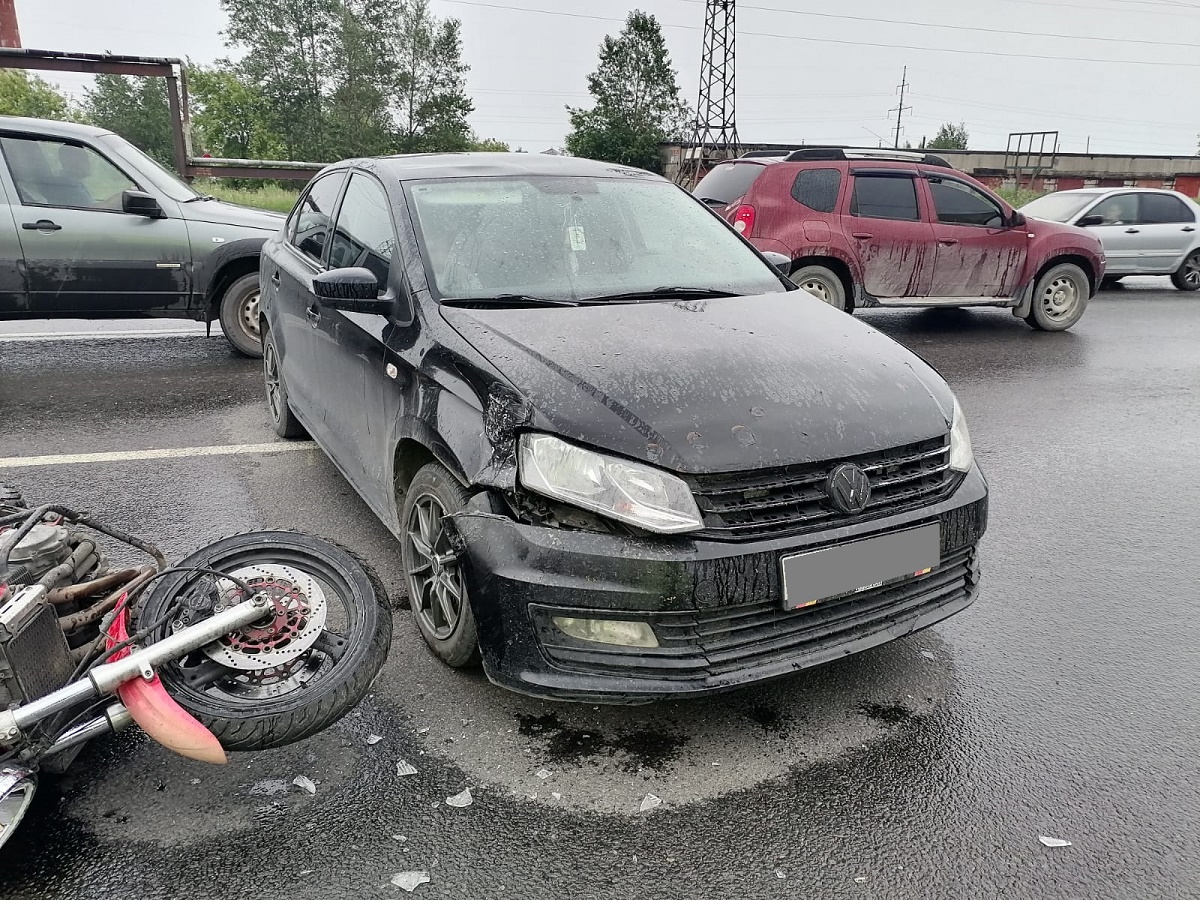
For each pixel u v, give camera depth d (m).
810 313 3.54
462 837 2.35
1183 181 39.03
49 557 2.45
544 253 3.62
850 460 2.66
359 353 3.58
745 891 2.19
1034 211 13.87
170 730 2.16
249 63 69.38
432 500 3.01
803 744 2.76
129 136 52.56
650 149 66.56
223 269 7.25
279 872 2.22
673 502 2.46
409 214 3.64
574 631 2.50
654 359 2.86
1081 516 4.69
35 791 2.37
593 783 2.56
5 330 8.41
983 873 2.25
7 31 19.97
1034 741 2.79
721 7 52.47
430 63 71.31
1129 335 9.71
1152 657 3.31
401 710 2.87
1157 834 2.40
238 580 2.45
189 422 5.81
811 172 8.79
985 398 6.96
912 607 2.82
